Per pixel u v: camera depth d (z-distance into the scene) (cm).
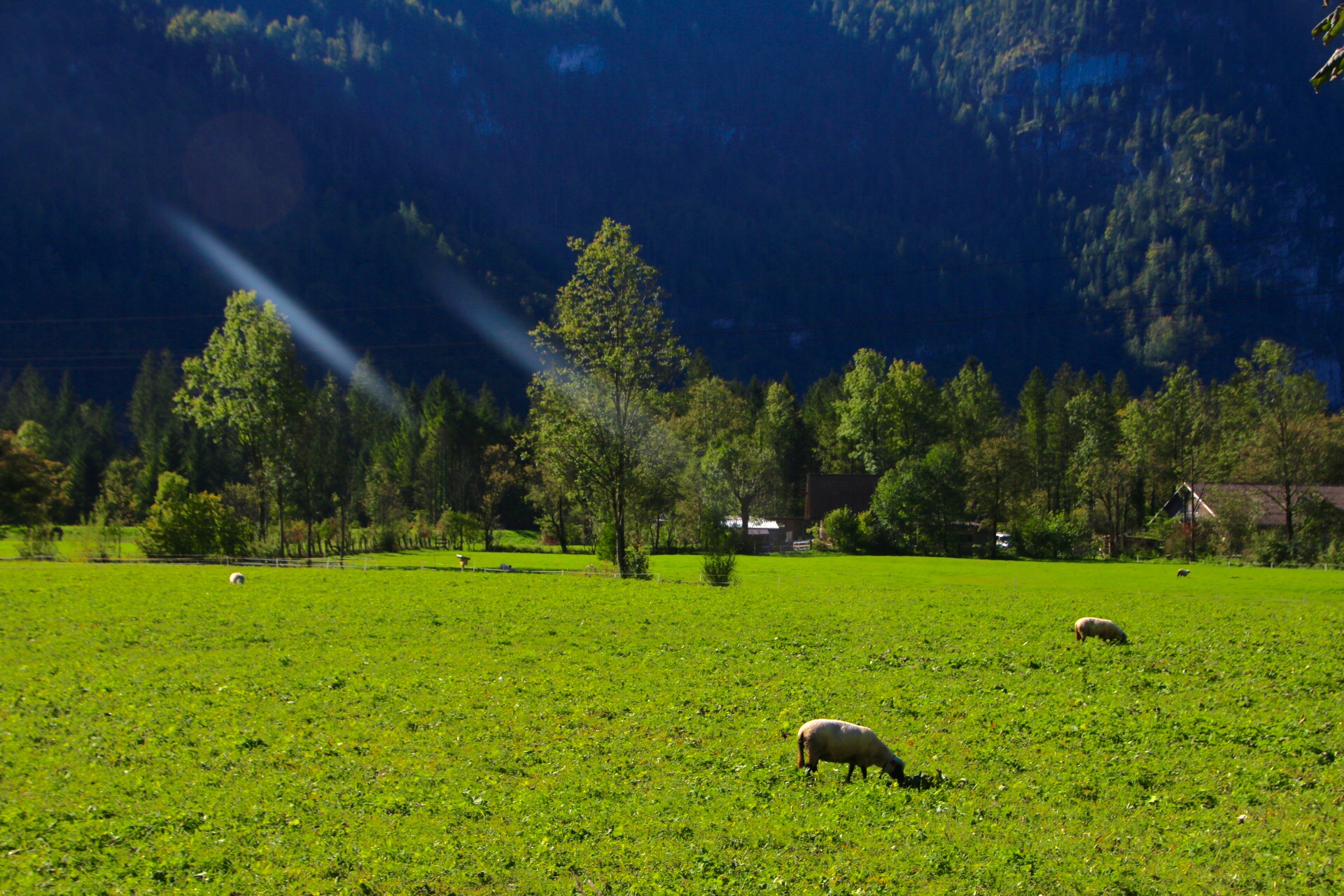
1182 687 2520
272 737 1992
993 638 3394
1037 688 2503
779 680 2597
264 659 2864
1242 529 8725
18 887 1227
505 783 1698
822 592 5259
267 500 9850
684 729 2075
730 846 1383
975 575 6769
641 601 4478
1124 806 1570
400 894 1221
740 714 2219
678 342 6431
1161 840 1411
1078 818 1516
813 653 3075
